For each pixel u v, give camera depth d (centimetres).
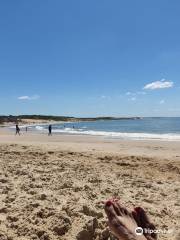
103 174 856
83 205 499
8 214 483
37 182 694
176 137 3503
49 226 438
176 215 538
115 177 829
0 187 640
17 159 1070
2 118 13800
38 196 564
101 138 3262
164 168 1047
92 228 423
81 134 4484
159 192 691
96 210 495
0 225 445
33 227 434
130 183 762
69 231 433
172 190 721
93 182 739
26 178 739
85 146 1862
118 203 396
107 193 643
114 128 8006
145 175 914
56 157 1169
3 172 805
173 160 1209
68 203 530
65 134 4488
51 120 18688
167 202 615
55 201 542
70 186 661
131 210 394
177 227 482
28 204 514
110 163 1087
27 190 622
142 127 8344
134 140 2861
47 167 904
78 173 836
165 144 2241
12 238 410
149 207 565
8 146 1534
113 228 365
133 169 1009
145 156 1309
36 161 1024
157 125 9719
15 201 544
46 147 1558
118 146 1998
